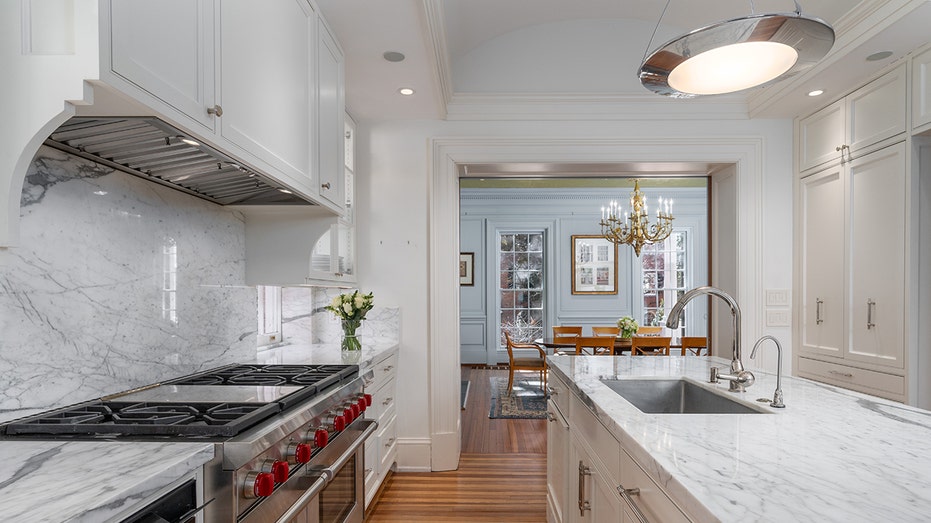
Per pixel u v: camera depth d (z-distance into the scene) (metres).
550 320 8.46
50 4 0.98
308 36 2.14
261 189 2.07
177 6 1.22
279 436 1.31
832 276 3.33
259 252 2.51
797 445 1.17
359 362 2.52
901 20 2.39
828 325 3.36
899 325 2.78
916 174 2.72
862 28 2.60
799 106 3.50
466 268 8.63
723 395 1.82
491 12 3.39
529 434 4.62
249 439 1.17
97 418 1.28
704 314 8.23
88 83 0.97
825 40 1.61
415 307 3.72
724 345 3.99
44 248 1.36
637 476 1.28
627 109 3.74
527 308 8.67
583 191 8.45
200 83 1.32
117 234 1.63
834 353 3.29
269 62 1.75
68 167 1.43
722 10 3.33
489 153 3.75
